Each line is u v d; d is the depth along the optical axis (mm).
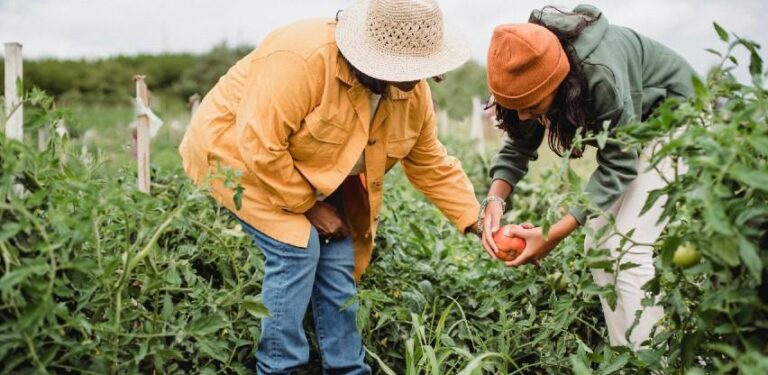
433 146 3047
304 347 2744
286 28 2607
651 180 2803
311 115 2543
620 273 2836
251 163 2547
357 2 2621
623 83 2578
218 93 2777
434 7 2514
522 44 2504
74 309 2301
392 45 2471
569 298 2719
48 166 2188
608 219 2221
